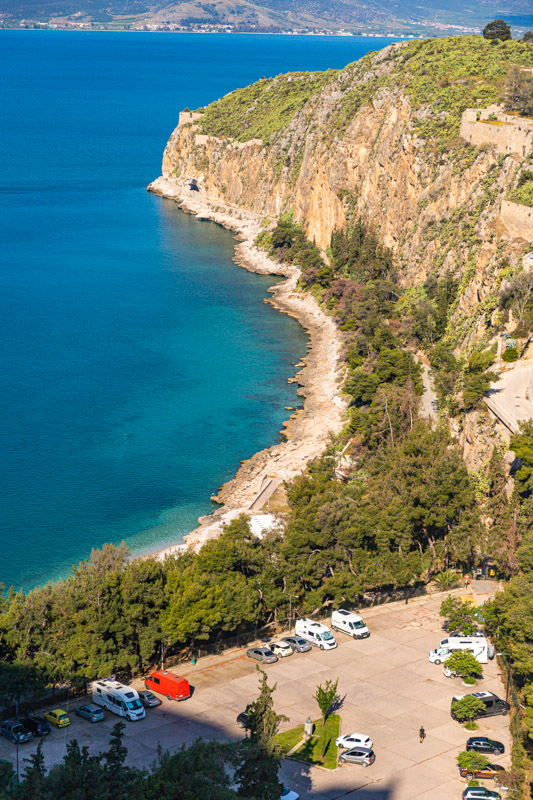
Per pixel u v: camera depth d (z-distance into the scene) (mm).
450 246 191125
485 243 170375
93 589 94375
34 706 87500
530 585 95438
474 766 75062
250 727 70062
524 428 113750
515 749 77812
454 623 98625
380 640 99375
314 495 119000
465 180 199875
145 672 94625
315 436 159625
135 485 146500
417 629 101812
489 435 123250
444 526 114438
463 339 166375
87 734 81625
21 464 152250
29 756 77500
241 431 166500
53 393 182875
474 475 121875
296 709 85562
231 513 134000
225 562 103625
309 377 192375
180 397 182250
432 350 171125
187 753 66312
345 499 115250
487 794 71375
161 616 95250
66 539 130625
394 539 110312
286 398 181875
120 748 66688
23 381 189250
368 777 75500
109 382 189750
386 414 147250
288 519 117688
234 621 98562
